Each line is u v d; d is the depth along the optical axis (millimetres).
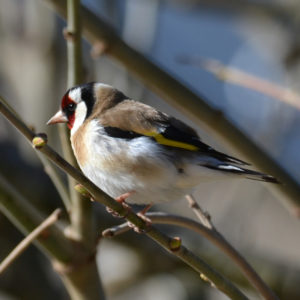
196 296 11562
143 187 6898
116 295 12031
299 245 12812
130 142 6926
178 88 7855
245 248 11203
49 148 5008
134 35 11469
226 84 14836
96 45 7910
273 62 13523
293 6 12898
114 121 7094
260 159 7883
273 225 13211
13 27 12273
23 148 11547
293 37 12570
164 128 7012
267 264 11148
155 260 11570
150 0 11625
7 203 6711
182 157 6789
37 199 11141
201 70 15398
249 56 15109
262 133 12352
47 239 6730
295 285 10914
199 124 8000
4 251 11250
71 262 6820
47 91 11602
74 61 7055
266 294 6184
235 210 11414
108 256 12625
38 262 11398
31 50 11930
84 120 7398
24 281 11117
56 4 7762
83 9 7867
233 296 5844
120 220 11102
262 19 13430
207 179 6773
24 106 11812
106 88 7594
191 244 11008
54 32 11828
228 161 6766
